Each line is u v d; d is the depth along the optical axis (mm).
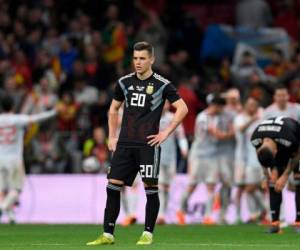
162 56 66938
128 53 66562
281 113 46719
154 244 31516
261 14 71750
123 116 30938
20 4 72375
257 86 58438
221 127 51688
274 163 37125
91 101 61688
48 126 58938
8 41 68438
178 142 56750
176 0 75375
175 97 30609
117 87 31062
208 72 66250
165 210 51688
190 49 68875
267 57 67875
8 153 50469
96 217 54500
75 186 54969
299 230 39938
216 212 53969
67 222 54562
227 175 52062
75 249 29562
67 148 57906
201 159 52125
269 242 34156
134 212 51469
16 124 50406
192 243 33188
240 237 37469
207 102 56906
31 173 57094
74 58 66062
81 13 70750
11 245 32500
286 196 53062
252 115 50750
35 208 55125
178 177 54375
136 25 69750
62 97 62969
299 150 36969
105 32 67625
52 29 69188
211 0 75938
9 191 50750
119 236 38250
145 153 30469
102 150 55656
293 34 72250
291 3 73250
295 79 59750
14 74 65562
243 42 68250
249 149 50969
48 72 65125
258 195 51219
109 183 30859
